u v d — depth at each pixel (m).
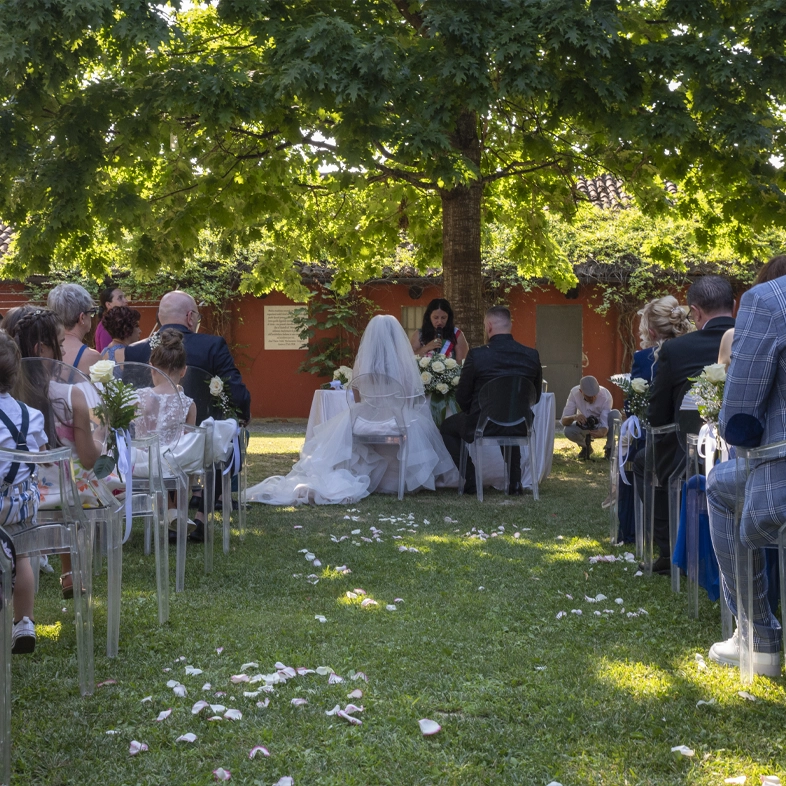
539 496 8.20
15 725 2.83
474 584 4.80
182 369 5.39
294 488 7.76
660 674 3.34
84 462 3.67
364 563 5.31
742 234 11.10
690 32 8.38
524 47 7.59
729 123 8.05
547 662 3.48
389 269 18.34
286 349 19.23
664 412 4.74
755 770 2.51
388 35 8.34
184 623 3.99
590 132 9.63
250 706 2.99
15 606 3.54
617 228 18.09
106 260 10.35
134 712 2.94
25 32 7.24
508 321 8.19
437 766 2.57
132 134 8.26
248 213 10.90
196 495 5.99
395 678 3.28
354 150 7.80
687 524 4.12
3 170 8.29
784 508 2.95
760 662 3.30
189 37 9.08
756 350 2.93
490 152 11.84
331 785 2.46
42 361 3.58
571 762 2.59
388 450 8.36
